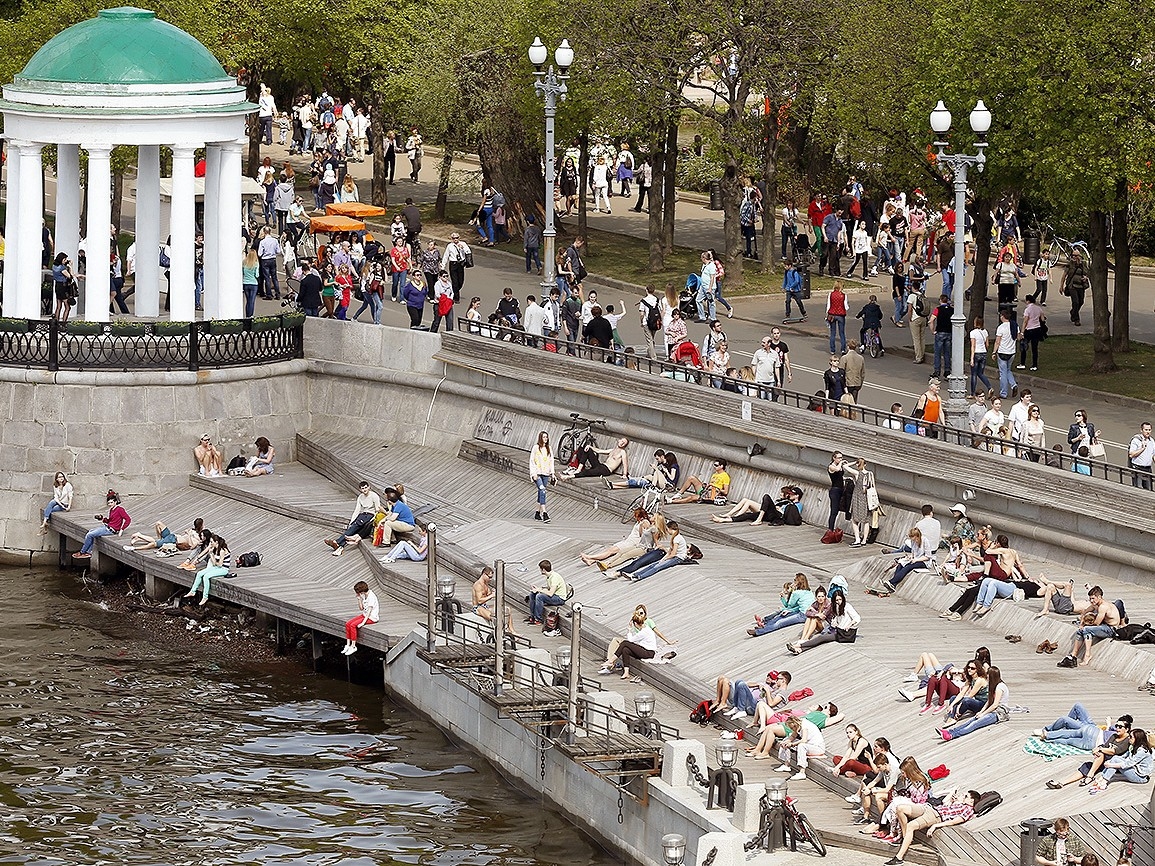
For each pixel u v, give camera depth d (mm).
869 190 128375
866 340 101562
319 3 136125
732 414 90188
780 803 60312
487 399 99938
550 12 119000
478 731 75750
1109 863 58125
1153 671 67562
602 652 77125
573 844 69000
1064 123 91875
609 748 66188
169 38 100500
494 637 75125
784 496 86500
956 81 95500
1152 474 75250
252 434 102375
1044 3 92062
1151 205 107125
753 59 113375
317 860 68125
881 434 84125
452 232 130500
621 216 136625
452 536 89688
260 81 149375
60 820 71250
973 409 86688
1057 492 77875
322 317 107125
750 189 122312
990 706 65750
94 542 95125
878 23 105375
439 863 67812
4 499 98812
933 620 75438
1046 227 119875
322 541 92750
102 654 86938
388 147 143375
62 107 98312
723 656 74000
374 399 103625
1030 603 74500
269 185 126125
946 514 81188
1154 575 74562
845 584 73125
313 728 79312
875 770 62312
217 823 71000
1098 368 95812
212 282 103312
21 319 98812
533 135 122688
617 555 83312
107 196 99375
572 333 105562
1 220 130625
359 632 82812
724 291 114562
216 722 79875
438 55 125750
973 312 102250
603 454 94750
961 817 59781
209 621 90250
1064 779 61625
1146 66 89438
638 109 114000
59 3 124188
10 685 83312
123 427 99000
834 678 70562
